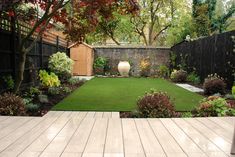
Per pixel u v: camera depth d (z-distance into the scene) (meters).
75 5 7.23
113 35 21.28
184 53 15.05
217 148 3.08
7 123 4.12
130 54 18.45
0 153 2.87
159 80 14.52
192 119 4.50
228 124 4.16
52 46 12.77
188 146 3.14
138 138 3.43
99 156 2.82
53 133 3.61
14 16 7.19
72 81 11.90
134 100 7.58
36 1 6.69
